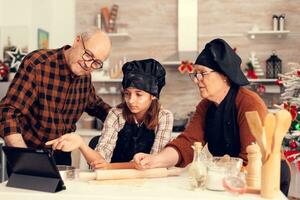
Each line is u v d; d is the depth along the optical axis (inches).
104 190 51.1
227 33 183.5
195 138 70.7
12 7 163.3
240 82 64.0
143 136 79.1
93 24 189.9
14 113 74.7
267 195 47.8
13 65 160.9
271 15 181.5
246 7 182.5
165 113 80.2
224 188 50.1
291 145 106.0
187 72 182.2
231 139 67.5
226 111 66.7
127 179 58.0
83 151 64.4
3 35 163.8
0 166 125.1
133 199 47.6
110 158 77.0
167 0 186.5
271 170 47.8
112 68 187.6
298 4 179.8
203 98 68.0
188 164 68.9
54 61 79.5
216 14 183.8
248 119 50.6
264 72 180.7
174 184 55.3
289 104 108.0
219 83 65.1
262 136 48.6
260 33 175.2
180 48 180.5
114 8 184.5
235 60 64.7
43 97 79.1
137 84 71.9
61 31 189.0
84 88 86.8
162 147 76.3
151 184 55.2
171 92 186.9
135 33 188.5
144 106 74.4
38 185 51.4
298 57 179.6
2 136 73.2
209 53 64.1
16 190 51.4
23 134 80.7
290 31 180.4
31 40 165.3
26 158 50.8
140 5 187.9
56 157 85.0
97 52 71.1
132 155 79.3
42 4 175.8
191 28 179.9
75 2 190.7
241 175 51.9
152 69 74.2
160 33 186.9
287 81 115.1
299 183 112.9
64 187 51.3
